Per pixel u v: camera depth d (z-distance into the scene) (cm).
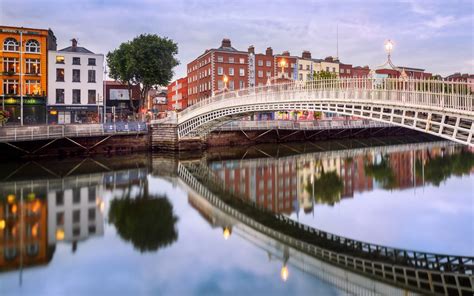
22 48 4403
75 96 4716
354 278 962
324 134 5391
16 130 2958
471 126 1368
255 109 3050
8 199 1820
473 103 1348
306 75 6944
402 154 3775
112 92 6078
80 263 1072
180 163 3141
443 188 2092
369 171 2723
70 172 2608
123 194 1964
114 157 3462
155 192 2020
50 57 4603
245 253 1158
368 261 1066
